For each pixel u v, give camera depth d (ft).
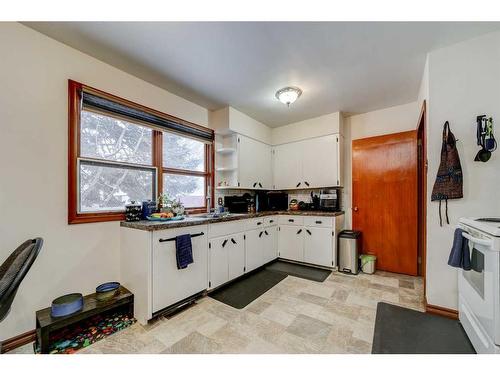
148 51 6.15
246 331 5.55
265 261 10.50
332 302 7.05
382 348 4.88
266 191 13.37
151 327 5.72
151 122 7.83
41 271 5.41
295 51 6.17
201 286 7.23
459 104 5.93
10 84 5.04
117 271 6.80
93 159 6.48
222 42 5.78
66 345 4.99
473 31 5.48
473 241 4.40
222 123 10.12
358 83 8.01
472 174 5.78
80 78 6.13
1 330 4.83
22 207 5.16
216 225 7.90
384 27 5.27
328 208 11.16
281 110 10.50
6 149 4.98
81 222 6.07
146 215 7.20
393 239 9.88
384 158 10.18
